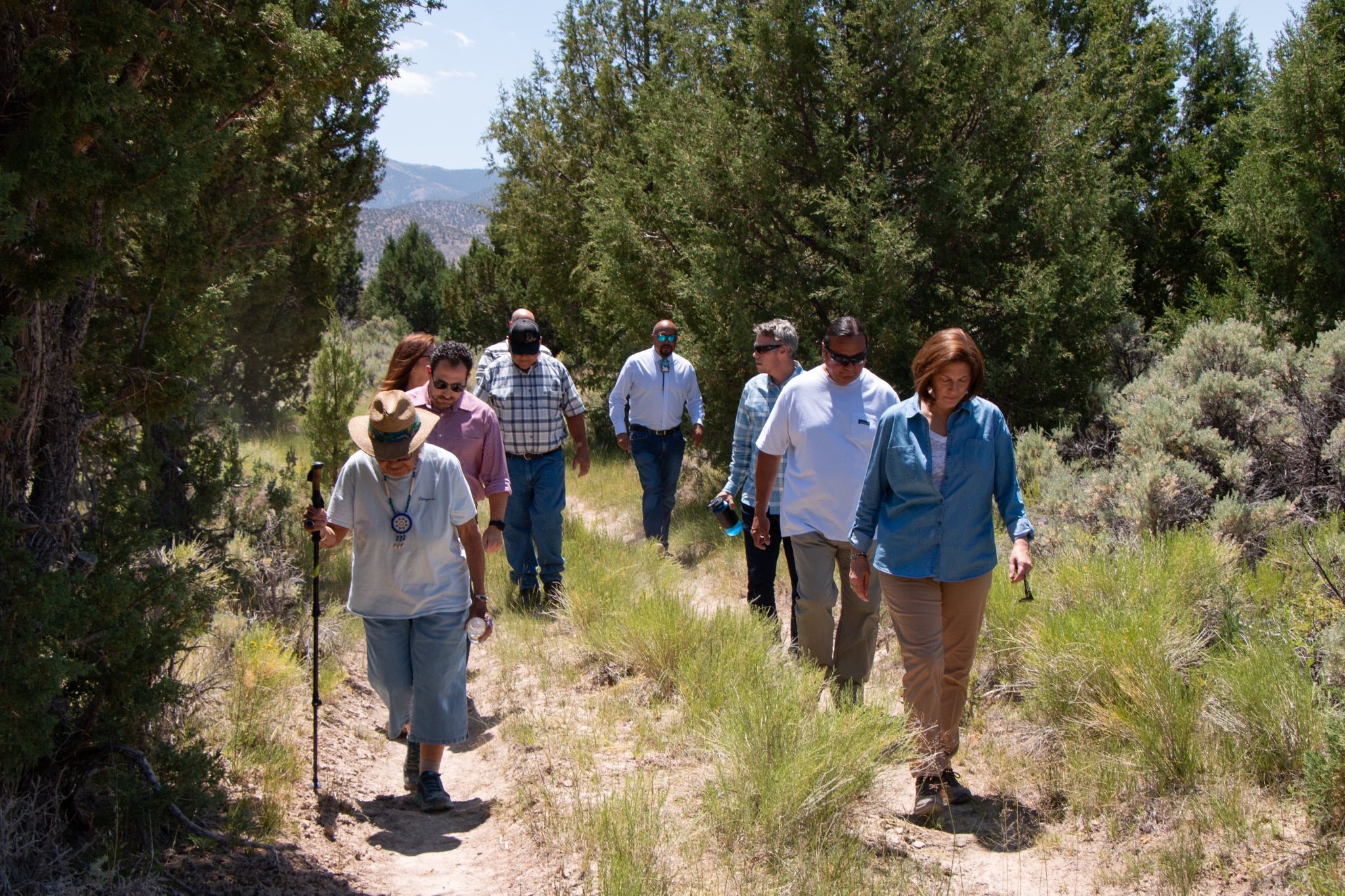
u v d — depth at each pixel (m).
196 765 3.83
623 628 6.30
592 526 10.66
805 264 10.53
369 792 4.73
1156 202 13.69
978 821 4.23
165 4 3.81
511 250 18.84
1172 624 5.09
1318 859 3.44
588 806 4.25
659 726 5.31
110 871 3.29
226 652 5.33
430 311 38.41
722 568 8.94
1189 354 8.33
